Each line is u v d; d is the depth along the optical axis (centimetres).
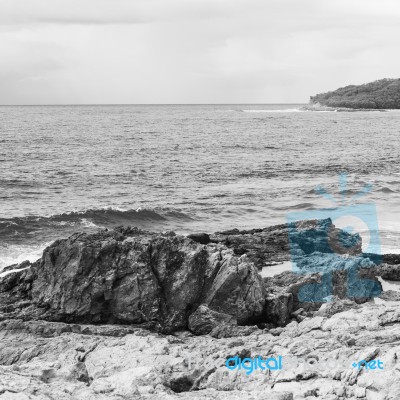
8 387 1040
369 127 11988
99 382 1102
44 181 4456
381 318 1425
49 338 1455
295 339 1352
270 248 2378
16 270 2106
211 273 1669
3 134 8762
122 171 5056
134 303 1606
